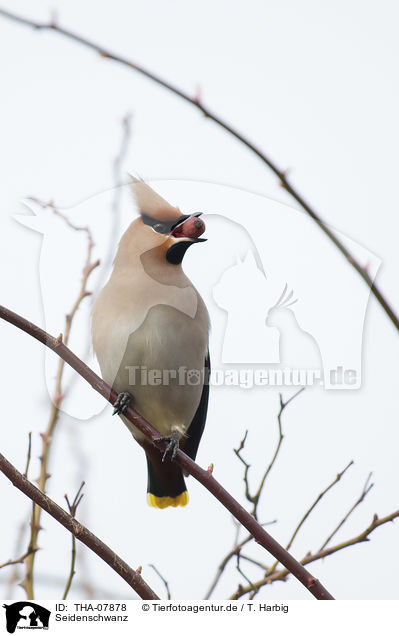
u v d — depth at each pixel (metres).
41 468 5.93
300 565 5.23
